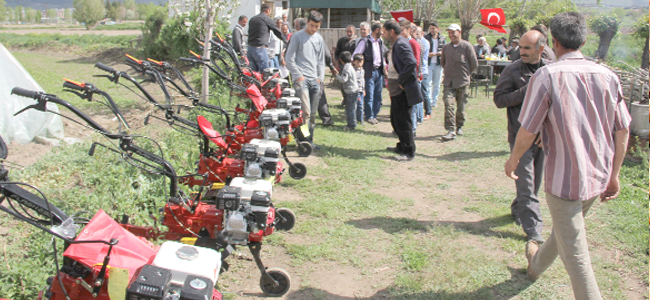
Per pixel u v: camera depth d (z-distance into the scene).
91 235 2.63
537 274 4.04
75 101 12.14
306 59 7.72
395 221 5.37
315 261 4.44
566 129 3.08
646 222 5.26
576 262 3.14
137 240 2.76
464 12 24.88
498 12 20.88
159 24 20.30
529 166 4.77
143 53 21.05
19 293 3.32
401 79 7.30
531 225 4.79
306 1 21.31
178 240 3.77
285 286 3.84
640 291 4.01
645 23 16.81
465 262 4.43
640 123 8.90
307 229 5.06
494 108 12.95
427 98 11.27
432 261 4.47
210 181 5.10
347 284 4.08
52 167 5.99
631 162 7.62
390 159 7.94
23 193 2.83
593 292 3.13
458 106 9.52
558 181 3.13
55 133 7.77
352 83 9.73
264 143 4.66
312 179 6.75
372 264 4.43
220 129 7.66
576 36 3.16
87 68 20.94
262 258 4.47
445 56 9.21
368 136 9.45
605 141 3.14
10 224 4.70
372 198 6.05
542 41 4.78
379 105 10.88
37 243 3.79
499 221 5.41
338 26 24.08
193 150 6.39
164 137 7.55
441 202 6.06
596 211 5.65
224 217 3.50
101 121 9.86
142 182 5.12
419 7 24.78
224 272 4.18
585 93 3.08
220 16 15.73
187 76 16.17
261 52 10.25
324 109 10.19
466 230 5.19
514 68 4.91
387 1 31.30
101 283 2.48
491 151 8.52
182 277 2.40
